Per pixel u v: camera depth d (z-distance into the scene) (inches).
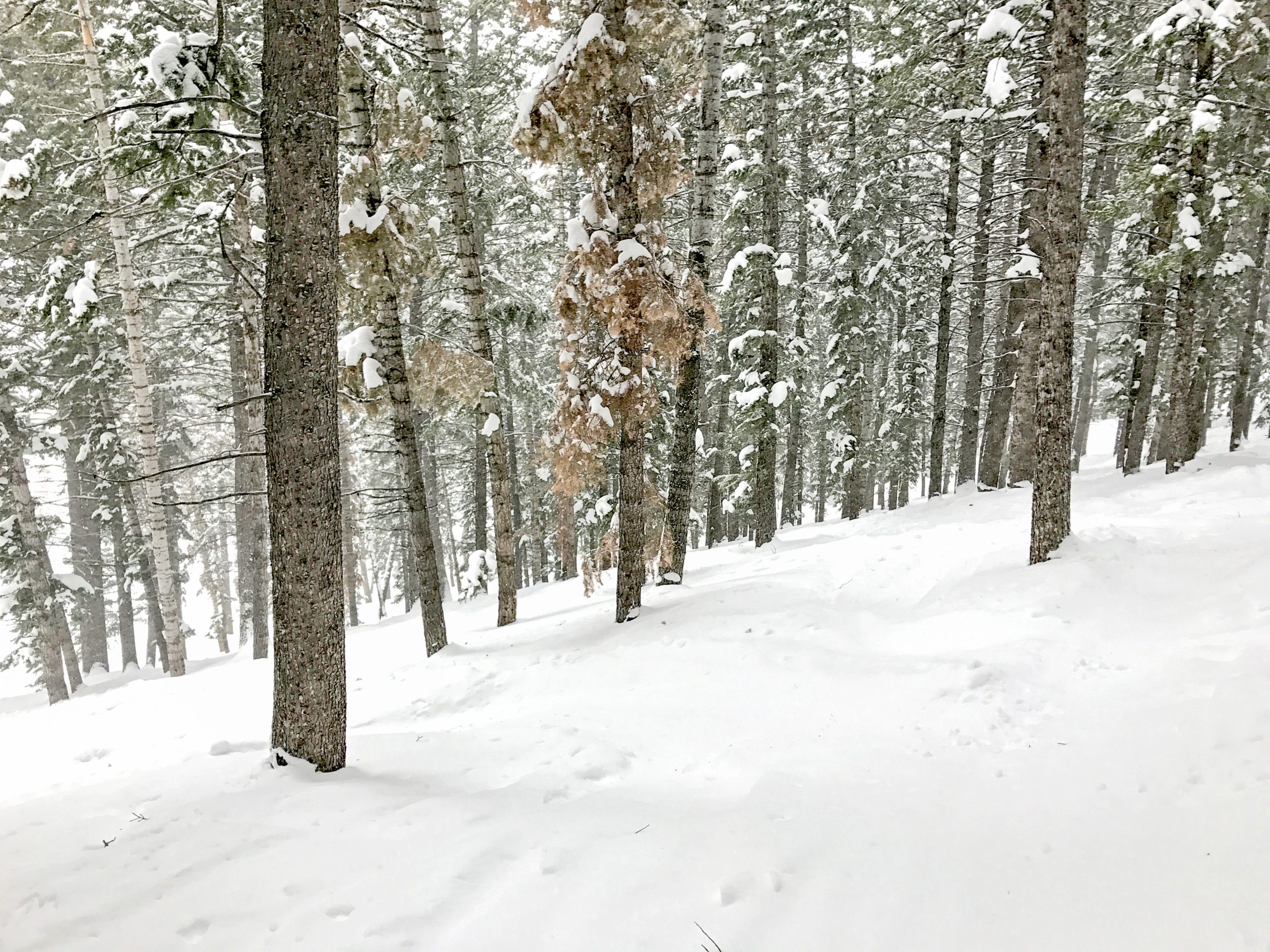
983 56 524.1
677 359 382.0
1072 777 166.9
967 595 315.6
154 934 131.6
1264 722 163.3
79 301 498.9
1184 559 285.1
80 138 538.0
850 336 711.7
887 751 197.6
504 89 594.2
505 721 267.4
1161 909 120.3
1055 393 315.9
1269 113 454.9
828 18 620.1
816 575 404.5
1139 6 541.6
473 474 1019.9
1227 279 595.2
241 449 661.9
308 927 130.1
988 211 626.8
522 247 759.7
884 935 121.9
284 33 184.5
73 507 932.6
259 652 640.4
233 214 490.3
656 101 360.5
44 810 195.9
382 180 445.7
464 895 137.9
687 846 151.8
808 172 711.1
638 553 388.5
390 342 405.1
